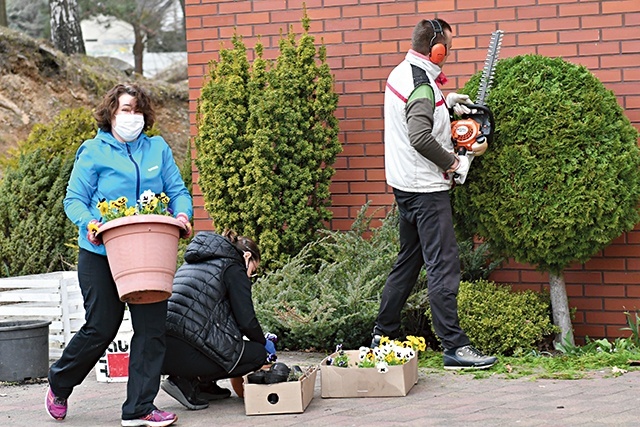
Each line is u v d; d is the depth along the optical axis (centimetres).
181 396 776
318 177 1085
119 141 726
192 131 1185
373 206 1115
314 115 1092
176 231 691
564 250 947
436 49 888
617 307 1031
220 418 746
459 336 891
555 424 674
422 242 891
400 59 1099
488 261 1065
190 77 1177
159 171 735
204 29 1170
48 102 2400
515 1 1053
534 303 999
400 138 889
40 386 926
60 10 2900
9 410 814
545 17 1044
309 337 1007
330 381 800
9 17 3556
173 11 3522
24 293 1090
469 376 866
